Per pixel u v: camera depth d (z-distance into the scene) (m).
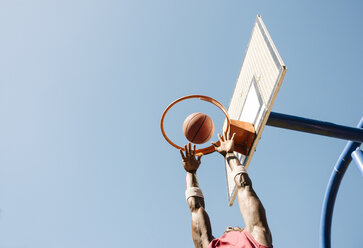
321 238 7.54
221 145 2.99
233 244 2.01
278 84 3.95
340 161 7.10
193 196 2.68
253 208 2.20
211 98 4.32
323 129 5.59
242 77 5.44
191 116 4.08
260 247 1.93
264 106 4.19
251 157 4.27
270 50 4.42
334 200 7.41
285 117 5.50
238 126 4.29
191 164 3.06
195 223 2.50
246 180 2.43
